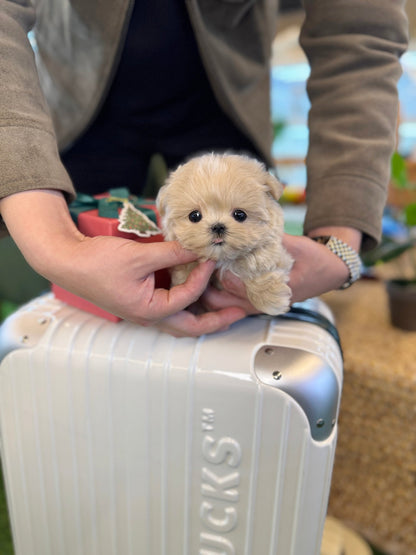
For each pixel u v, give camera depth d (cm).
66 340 66
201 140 108
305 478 59
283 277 59
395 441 113
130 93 102
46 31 99
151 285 56
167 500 66
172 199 56
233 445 60
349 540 108
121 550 71
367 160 74
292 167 283
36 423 70
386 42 80
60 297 77
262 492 61
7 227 63
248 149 109
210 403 60
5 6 66
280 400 57
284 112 290
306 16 88
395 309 131
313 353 60
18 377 69
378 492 119
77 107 98
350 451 120
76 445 68
